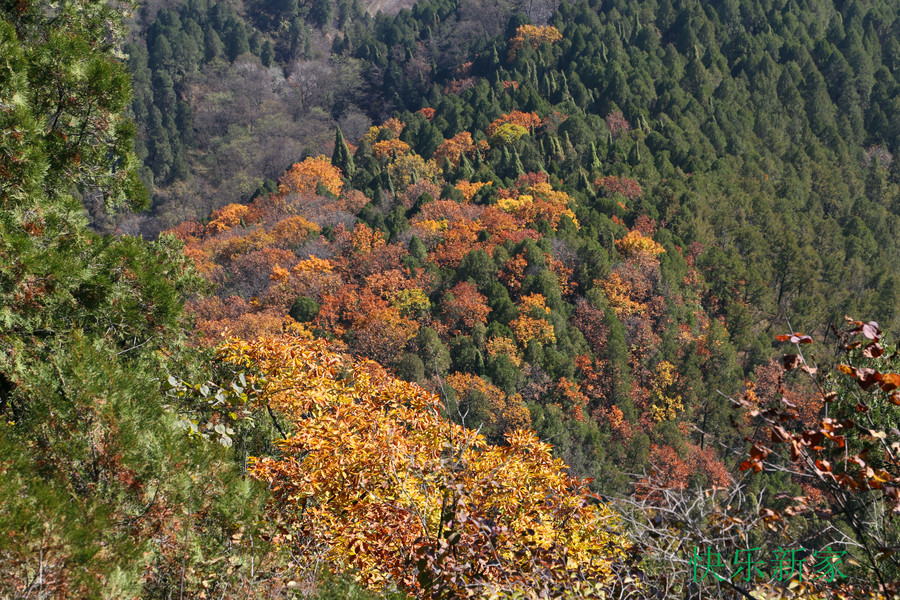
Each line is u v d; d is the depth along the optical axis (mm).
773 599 4832
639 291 83688
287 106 196500
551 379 66438
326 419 9320
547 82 154375
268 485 8805
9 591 4832
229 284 93812
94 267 10500
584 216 99875
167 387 9562
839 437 4441
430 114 162875
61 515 5105
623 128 137125
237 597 6145
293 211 118562
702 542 4977
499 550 6855
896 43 167375
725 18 177125
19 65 10172
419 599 7047
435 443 8953
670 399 68438
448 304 73875
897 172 137125
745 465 4629
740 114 144500
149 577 5867
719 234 105438
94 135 12000
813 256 99125
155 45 193375
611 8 186500
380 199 117812
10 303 8695
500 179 120375
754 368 73500
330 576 7129
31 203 9844
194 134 182250
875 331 4477
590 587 6008
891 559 5066
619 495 5672
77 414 6148
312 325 73688
